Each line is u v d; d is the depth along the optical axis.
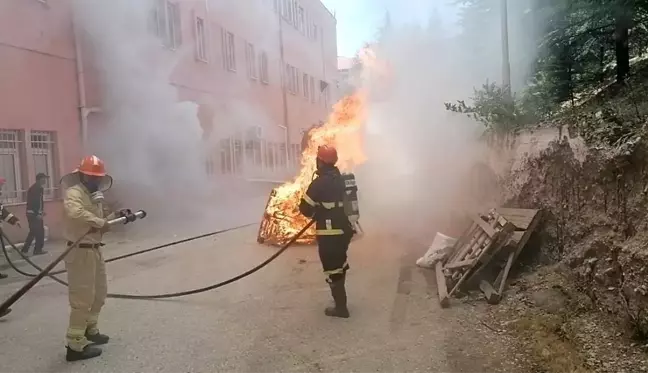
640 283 3.67
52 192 12.26
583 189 4.89
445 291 5.36
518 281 5.46
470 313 4.94
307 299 5.70
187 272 7.32
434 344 4.25
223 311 5.39
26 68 11.47
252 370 3.92
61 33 12.51
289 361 4.06
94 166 4.56
